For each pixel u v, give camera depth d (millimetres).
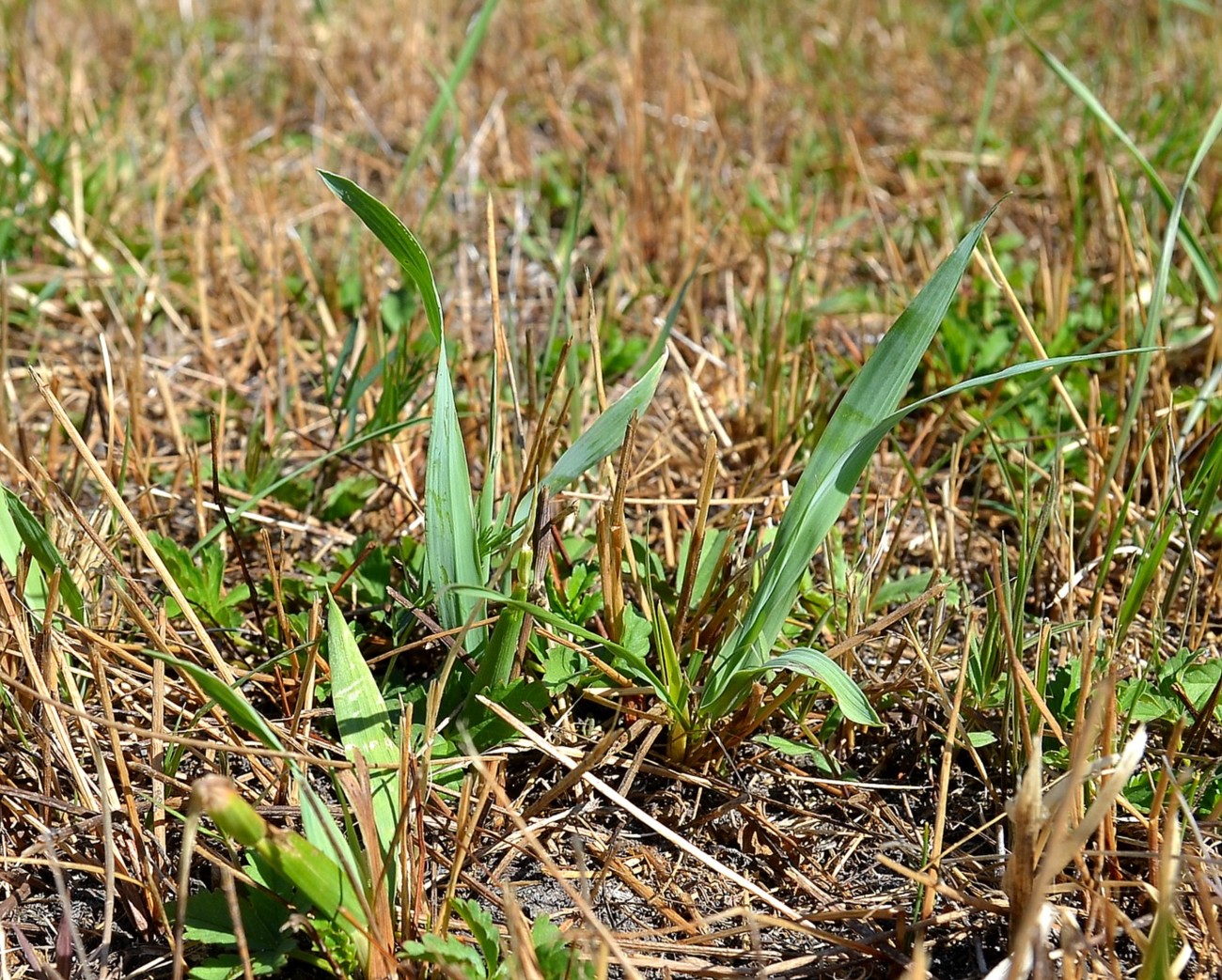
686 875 979
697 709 1007
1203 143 1096
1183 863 933
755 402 1300
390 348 1387
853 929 952
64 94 1912
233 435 1328
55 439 1231
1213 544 1168
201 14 2496
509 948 909
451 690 1021
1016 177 1826
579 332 1340
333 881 882
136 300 1415
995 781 1014
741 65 2285
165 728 1023
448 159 1442
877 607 1107
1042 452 1251
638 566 1093
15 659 1005
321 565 1172
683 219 1625
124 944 938
